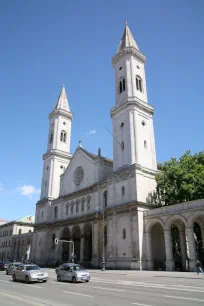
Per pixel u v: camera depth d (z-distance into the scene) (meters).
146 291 17.42
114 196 48.84
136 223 42.62
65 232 64.94
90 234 57.97
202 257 46.53
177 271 36.47
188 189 42.38
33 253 70.50
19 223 104.19
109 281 25.38
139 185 45.38
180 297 14.55
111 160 65.12
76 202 61.84
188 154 49.03
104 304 12.66
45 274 24.80
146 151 51.06
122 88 57.59
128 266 41.69
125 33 64.44
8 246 102.06
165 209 40.66
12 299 14.34
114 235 45.94
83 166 63.47
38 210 74.94
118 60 61.41
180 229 42.97
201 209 35.78
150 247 41.69
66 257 63.38
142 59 60.97
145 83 59.31
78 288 19.64
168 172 46.66
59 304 12.73
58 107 83.00
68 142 80.94
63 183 70.31
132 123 51.38
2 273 40.47
